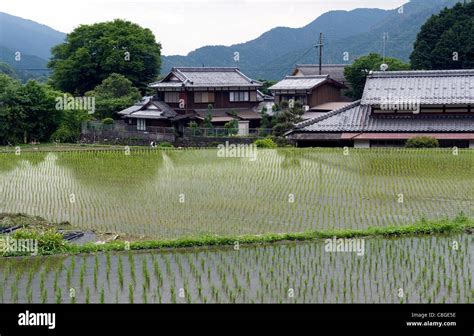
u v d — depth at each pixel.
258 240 20.86
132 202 27.16
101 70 75.44
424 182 29.64
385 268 18.09
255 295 16.03
